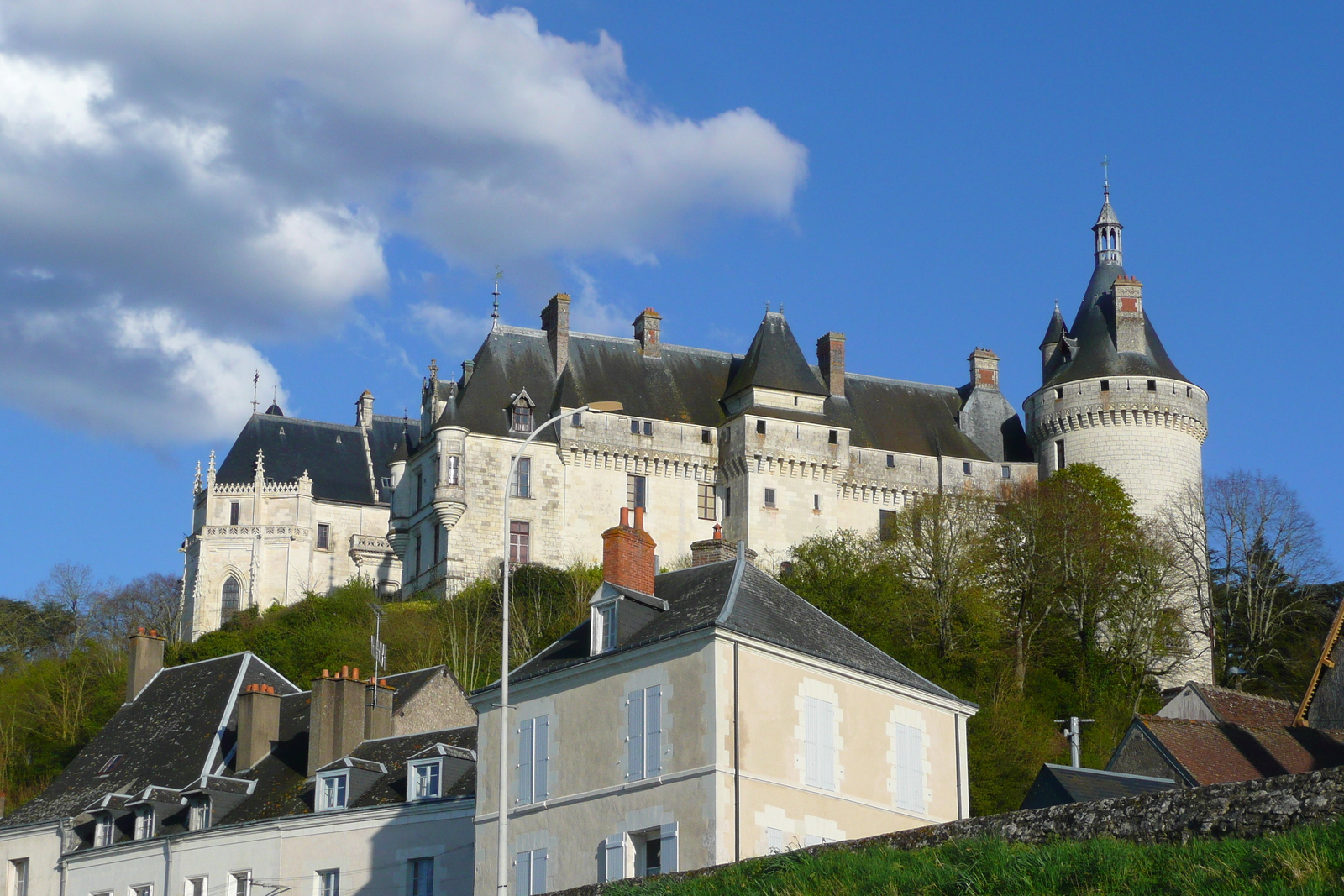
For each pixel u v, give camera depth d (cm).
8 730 7200
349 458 11400
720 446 9900
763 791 3167
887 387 10569
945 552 7662
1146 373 9906
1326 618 8181
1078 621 7812
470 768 4100
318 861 4088
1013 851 2056
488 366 9794
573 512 9500
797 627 3466
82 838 4716
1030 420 10306
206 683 5156
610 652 3369
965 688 6819
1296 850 1797
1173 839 2006
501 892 2783
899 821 3431
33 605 9662
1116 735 6681
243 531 10769
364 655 7588
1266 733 4134
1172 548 8475
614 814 3256
